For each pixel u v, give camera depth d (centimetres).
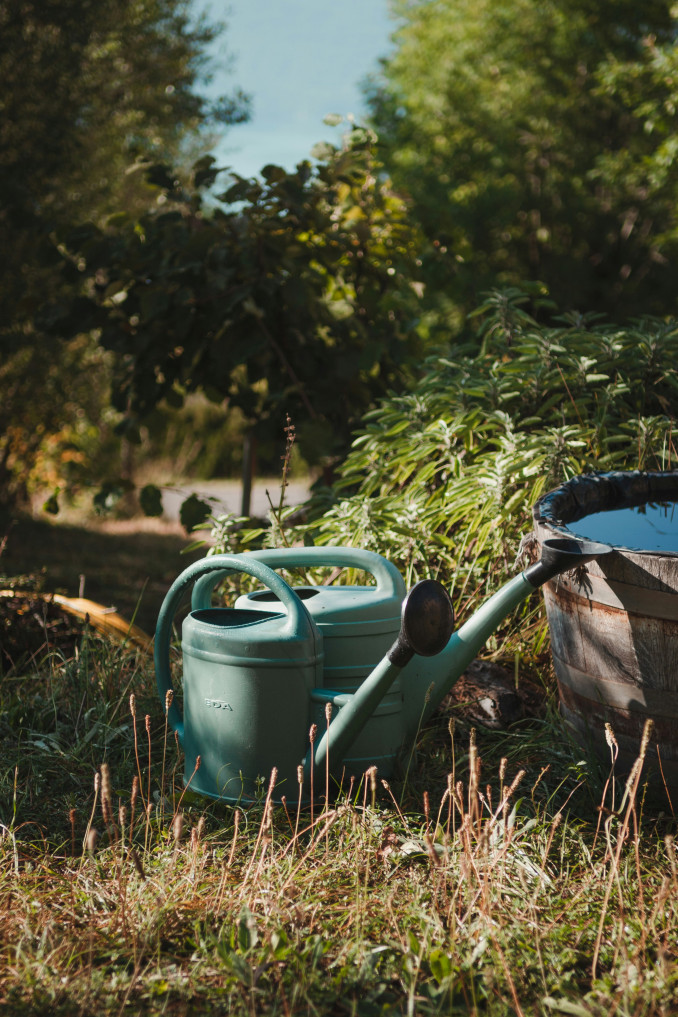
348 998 164
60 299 536
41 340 713
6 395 747
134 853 182
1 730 286
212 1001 163
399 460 356
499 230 1413
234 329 512
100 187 748
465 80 1501
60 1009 158
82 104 692
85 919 184
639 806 232
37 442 819
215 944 167
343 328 552
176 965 172
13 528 796
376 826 217
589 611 223
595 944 177
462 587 320
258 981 167
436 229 563
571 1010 156
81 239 520
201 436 1570
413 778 249
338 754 222
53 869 207
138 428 552
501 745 269
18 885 195
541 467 319
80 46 676
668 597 204
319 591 255
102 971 169
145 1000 163
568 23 1409
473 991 159
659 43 1347
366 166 544
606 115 1443
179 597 257
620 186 1371
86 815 236
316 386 518
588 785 239
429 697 239
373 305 555
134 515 1141
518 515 324
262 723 225
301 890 193
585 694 234
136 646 346
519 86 1450
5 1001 160
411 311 594
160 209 541
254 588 354
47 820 234
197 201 517
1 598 370
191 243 478
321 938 176
